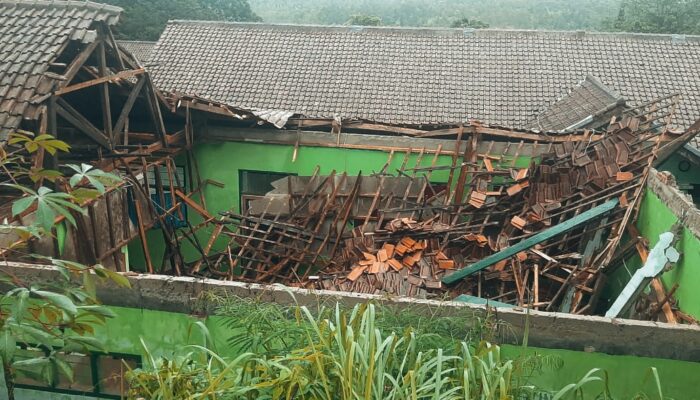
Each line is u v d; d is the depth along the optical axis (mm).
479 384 3301
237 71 14891
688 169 10508
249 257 8969
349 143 10000
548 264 7477
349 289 7531
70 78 6863
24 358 4551
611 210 7574
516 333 4586
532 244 7340
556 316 4523
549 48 15125
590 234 7578
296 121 10078
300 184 9305
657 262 5969
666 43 15047
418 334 4062
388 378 3094
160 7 31891
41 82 6547
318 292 4816
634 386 4582
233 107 9453
